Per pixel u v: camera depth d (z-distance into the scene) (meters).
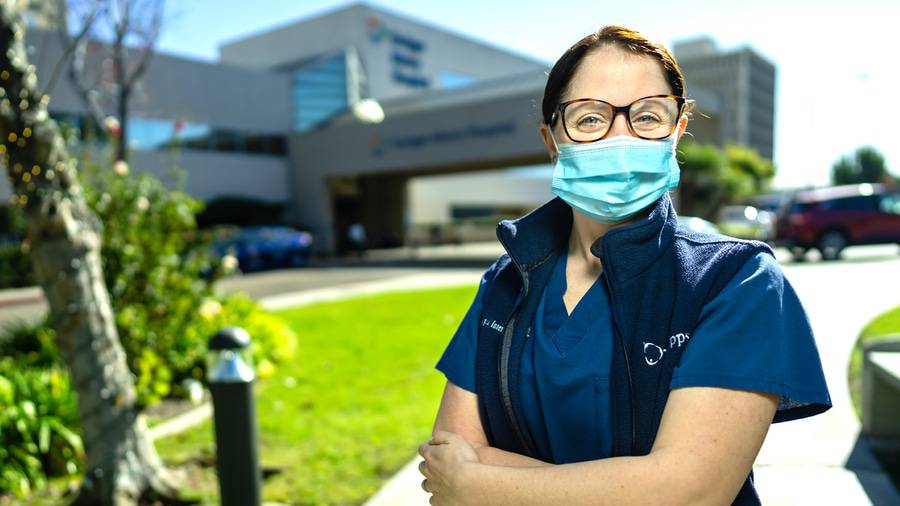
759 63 114.75
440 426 1.16
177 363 5.25
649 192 1.02
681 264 0.94
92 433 3.02
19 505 3.33
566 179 1.04
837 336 5.29
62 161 2.83
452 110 23.28
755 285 0.88
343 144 26.30
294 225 26.53
